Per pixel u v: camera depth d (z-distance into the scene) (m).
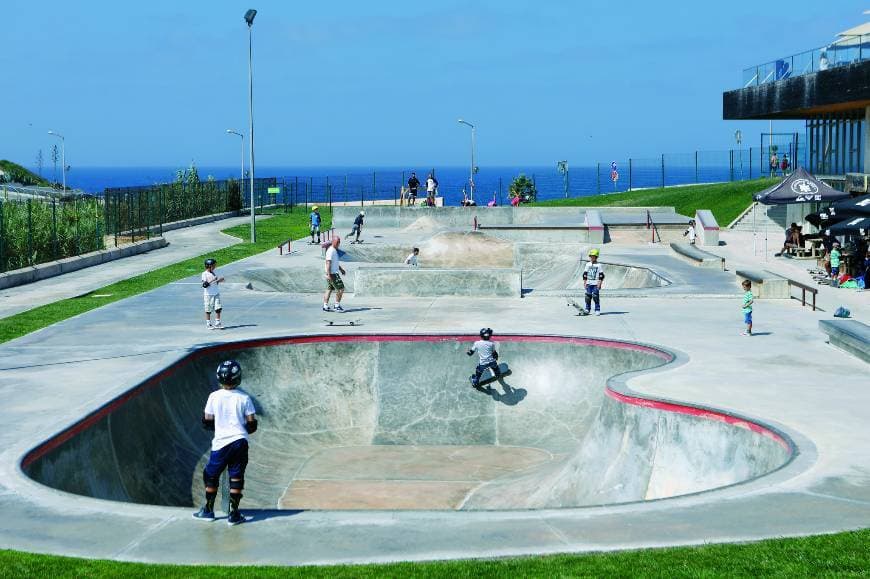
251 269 37.88
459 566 9.07
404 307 28.16
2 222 35.50
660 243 49.47
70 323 25.59
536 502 16.17
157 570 9.11
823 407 15.70
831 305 27.81
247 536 10.12
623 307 27.80
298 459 20.00
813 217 37.31
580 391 21.59
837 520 10.28
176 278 36.47
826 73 39.72
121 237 49.62
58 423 14.87
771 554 9.14
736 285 31.34
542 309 27.61
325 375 22.39
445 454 20.11
